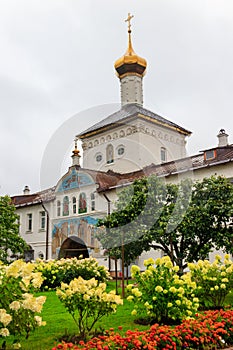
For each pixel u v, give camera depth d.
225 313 5.49
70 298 4.96
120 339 4.05
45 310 7.41
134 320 6.13
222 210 9.25
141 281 5.84
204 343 4.60
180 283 5.64
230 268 6.94
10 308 3.73
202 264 7.07
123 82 24.86
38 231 23.16
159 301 5.62
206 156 16.72
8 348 4.13
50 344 4.78
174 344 4.21
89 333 5.13
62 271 11.40
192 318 5.32
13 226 17.61
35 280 4.28
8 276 3.90
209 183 9.84
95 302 4.95
